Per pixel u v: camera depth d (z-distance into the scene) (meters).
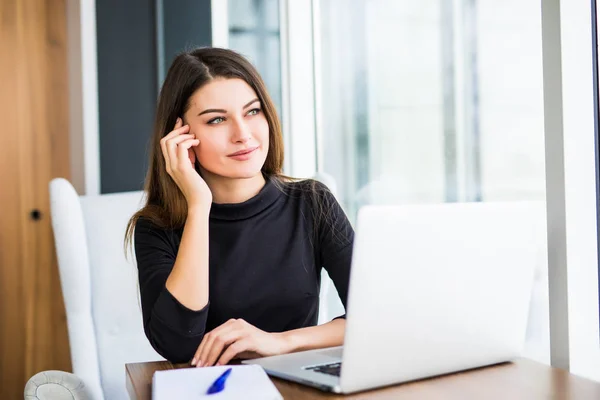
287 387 0.96
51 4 2.67
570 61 1.22
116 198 1.88
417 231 0.92
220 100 1.33
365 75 2.07
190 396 0.86
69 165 2.71
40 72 2.67
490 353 1.04
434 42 1.72
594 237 1.25
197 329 1.20
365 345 0.91
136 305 1.82
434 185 1.76
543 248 1.38
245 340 1.13
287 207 1.52
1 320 2.65
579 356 1.25
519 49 1.45
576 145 1.23
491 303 1.02
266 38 2.46
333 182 1.85
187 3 2.61
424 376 0.98
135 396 0.96
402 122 1.88
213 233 1.45
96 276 1.80
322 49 2.34
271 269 1.45
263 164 1.52
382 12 1.95
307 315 1.45
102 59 2.64
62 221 1.70
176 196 1.42
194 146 1.37
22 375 2.67
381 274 0.90
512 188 1.49
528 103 1.43
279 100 2.45
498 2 1.50
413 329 0.94
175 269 1.22
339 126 2.25
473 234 0.98
